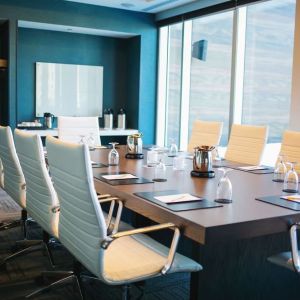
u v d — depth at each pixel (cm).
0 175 376
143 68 728
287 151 356
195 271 207
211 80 657
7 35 629
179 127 729
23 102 689
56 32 704
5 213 470
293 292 264
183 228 187
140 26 718
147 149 460
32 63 691
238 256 241
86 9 668
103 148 460
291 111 489
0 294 274
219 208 204
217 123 456
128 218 357
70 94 723
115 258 204
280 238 255
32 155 256
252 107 602
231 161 393
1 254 342
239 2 577
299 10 475
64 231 219
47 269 315
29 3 625
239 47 598
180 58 720
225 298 239
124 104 775
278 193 244
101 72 748
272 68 566
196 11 648
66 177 199
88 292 283
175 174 304
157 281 305
